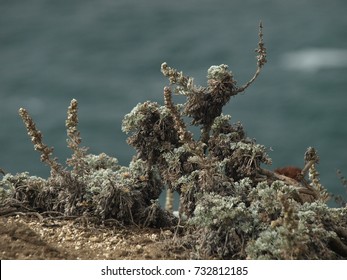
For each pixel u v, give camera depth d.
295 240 7.75
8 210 9.52
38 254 8.31
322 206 8.53
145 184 9.66
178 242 8.84
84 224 9.29
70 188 9.49
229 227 8.28
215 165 9.21
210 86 9.55
